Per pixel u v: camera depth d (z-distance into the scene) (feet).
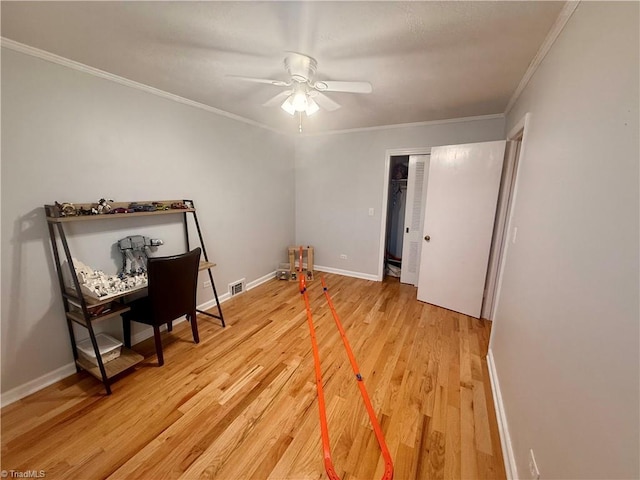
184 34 4.86
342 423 5.17
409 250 12.72
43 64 5.53
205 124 9.21
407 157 14.80
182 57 5.74
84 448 4.64
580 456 2.55
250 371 6.63
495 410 5.51
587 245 2.81
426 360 7.12
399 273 13.99
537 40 4.80
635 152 2.15
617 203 2.35
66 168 6.06
